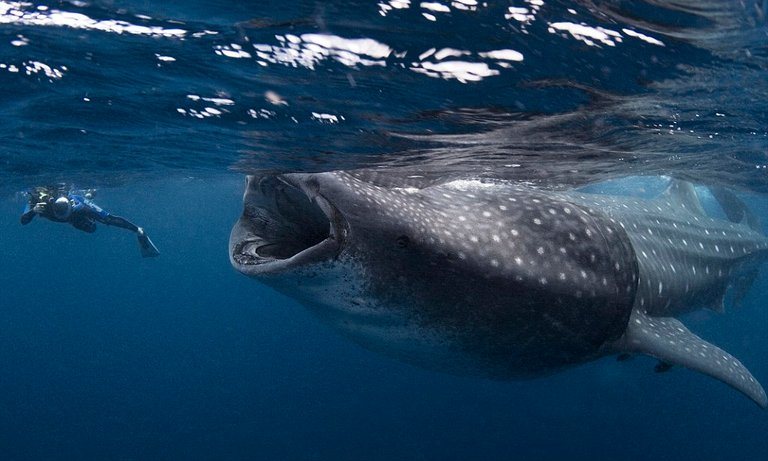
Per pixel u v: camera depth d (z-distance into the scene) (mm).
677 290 7414
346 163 7402
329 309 4758
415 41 4070
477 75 4688
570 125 6199
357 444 27578
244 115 6211
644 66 4602
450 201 5109
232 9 3709
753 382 5645
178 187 26594
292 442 30250
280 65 4652
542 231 5199
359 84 4973
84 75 5363
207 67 4852
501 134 6355
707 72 4789
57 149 10055
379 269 4426
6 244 88438
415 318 4770
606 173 9258
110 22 4062
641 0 3576
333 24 3854
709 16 3752
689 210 9477
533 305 4984
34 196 14727
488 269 4773
